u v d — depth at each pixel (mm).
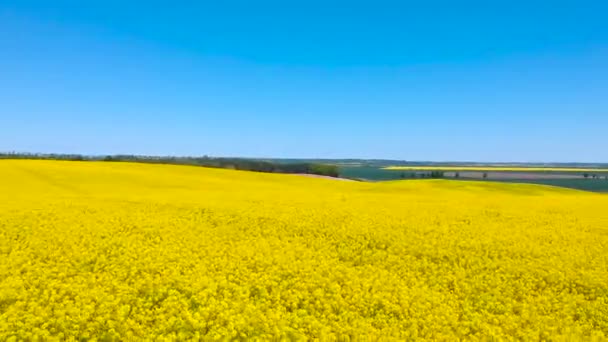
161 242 16812
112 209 23109
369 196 34375
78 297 11242
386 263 15430
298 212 23250
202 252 15547
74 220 19891
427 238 18422
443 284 13711
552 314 11844
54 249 15461
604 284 13672
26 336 9305
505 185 52562
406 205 27625
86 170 46844
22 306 10594
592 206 29469
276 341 9781
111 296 11297
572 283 13875
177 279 12625
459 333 10555
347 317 11125
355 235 18609
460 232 19703
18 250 15148
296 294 12102
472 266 15070
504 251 16984
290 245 16891
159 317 10438
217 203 26328
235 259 14859
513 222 22531
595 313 11984
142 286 12141
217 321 10359
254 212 22922
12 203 24625
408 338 10258
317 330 10250
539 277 14227
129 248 15609
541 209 27547
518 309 12102
